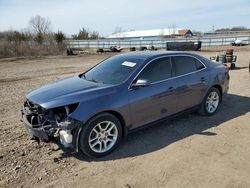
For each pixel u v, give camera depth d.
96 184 3.33
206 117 5.66
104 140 4.03
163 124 5.27
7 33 45.41
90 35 69.50
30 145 4.41
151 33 92.06
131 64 4.62
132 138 4.64
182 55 5.17
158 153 4.09
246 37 47.25
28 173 3.59
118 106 4.05
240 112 6.00
